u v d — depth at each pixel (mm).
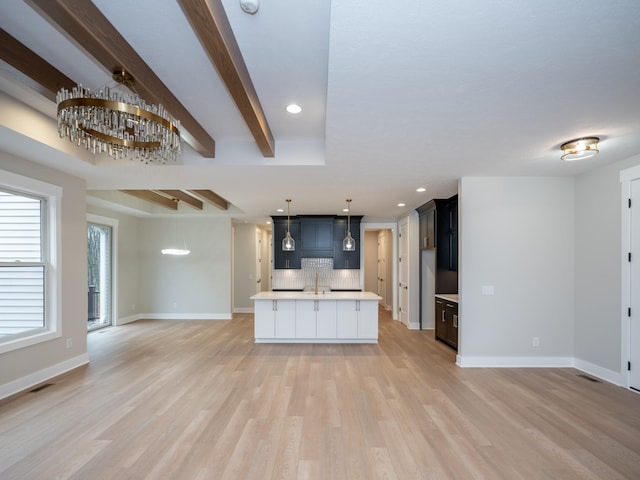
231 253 8375
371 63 1885
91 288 6785
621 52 1788
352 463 2350
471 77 2037
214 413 3096
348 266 8000
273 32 1926
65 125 2273
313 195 5594
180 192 6664
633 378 3639
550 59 1851
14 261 3670
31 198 3865
